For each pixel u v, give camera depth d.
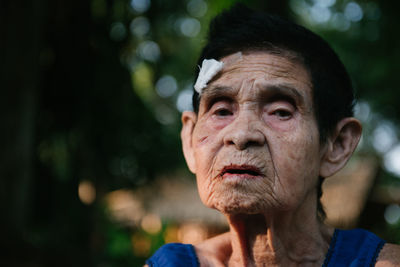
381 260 1.50
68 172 5.54
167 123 6.56
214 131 1.54
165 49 6.54
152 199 6.53
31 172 4.64
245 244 1.59
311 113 1.54
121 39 5.50
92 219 5.61
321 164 1.62
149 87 7.45
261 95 1.50
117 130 5.67
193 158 1.79
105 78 5.36
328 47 1.67
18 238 4.19
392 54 7.17
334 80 1.66
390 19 7.17
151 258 1.64
